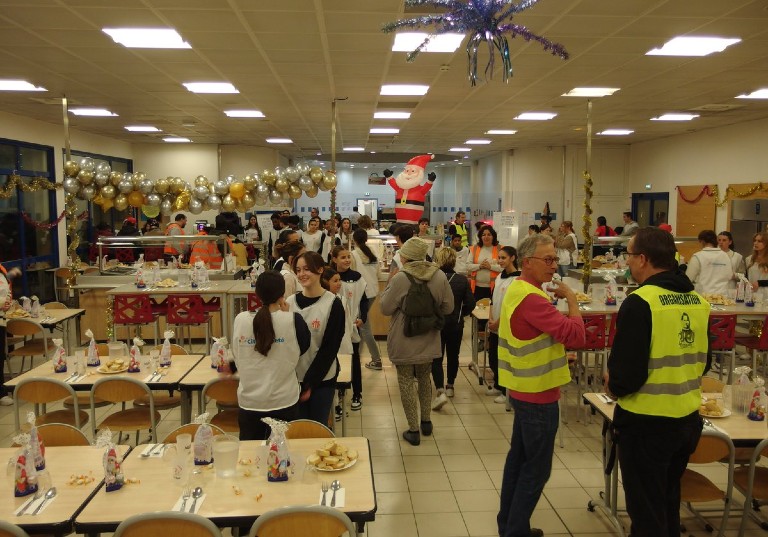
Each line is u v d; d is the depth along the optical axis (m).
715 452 3.00
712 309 5.82
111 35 5.59
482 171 20.97
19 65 6.73
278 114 10.41
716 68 6.98
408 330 4.56
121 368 4.25
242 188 8.05
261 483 2.57
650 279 2.65
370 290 6.48
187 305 6.88
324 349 3.40
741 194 11.32
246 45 5.93
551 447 3.02
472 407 5.66
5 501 2.42
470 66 3.72
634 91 8.35
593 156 16.12
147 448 2.92
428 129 12.61
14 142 10.09
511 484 3.18
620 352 2.59
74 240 8.01
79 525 2.26
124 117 10.60
